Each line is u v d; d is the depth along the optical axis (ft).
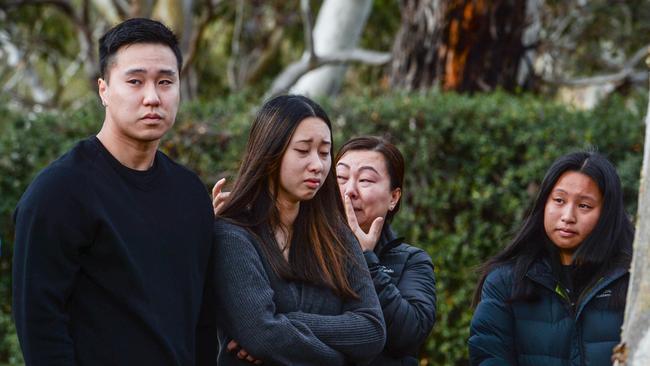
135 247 17.57
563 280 21.70
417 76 47.70
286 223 19.56
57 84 77.41
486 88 46.62
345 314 19.01
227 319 18.61
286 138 19.02
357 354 18.85
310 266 19.24
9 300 41.55
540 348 21.54
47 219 17.04
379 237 22.45
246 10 77.66
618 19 65.87
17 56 83.46
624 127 38.58
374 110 38.73
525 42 49.16
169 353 17.61
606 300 21.33
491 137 38.40
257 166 19.21
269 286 18.74
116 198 17.63
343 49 61.41
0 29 73.72
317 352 18.37
